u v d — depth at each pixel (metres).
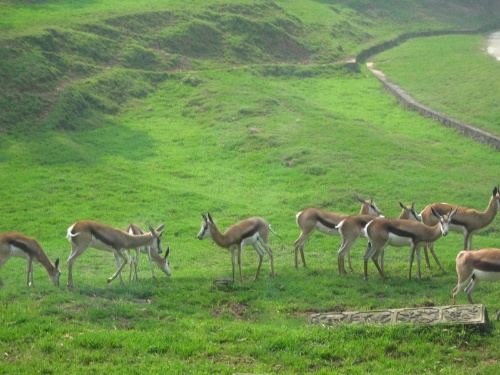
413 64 47.06
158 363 10.38
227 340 11.45
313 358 10.85
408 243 15.50
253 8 49.03
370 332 11.59
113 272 17.77
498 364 10.60
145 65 39.59
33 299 13.19
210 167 28.41
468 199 23.56
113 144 30.59
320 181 26.02
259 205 24.23
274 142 30.34
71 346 10.84
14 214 22.83
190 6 47.06
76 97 33.28
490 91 37.78
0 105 30.92
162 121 33.88
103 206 23.78
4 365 10.08
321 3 60.09
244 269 17.12
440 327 11.67
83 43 38.16
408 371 10.45
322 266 17.59
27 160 27.64
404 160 28.30
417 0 67.19
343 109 37.12
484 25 65.12
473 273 12.98
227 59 42.97
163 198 24.64
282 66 43.59
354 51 49.53
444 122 34.31
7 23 38.53
